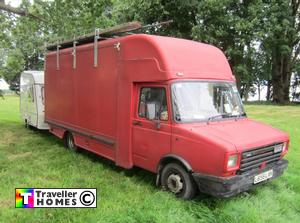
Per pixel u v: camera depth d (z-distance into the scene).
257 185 6.22
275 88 34.56
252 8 24.81
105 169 8.01
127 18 24.14
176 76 6.48
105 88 8.05
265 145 6.18
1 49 12.54
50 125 11.28
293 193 6.93
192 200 6.15
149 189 6.76
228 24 25.08
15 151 9.78
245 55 26.61
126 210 5.50
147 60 6.84
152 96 6.82
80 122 9.23
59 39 10.96
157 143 6.65
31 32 12.79
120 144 7.61
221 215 5.57
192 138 5.96
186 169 6.14
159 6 24.80
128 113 7.32
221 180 5.55
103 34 8.52
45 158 8.92
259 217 5.56
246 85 36.44
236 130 6.36
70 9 11.85
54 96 10.84
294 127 14.99
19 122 16.34
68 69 9.78
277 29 25.66
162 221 5.12
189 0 25.09
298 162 9.07
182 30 26.97
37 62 32.31
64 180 7.09
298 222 5.75
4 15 11.38
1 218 5.26
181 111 6.33
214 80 7.05
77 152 9.64
